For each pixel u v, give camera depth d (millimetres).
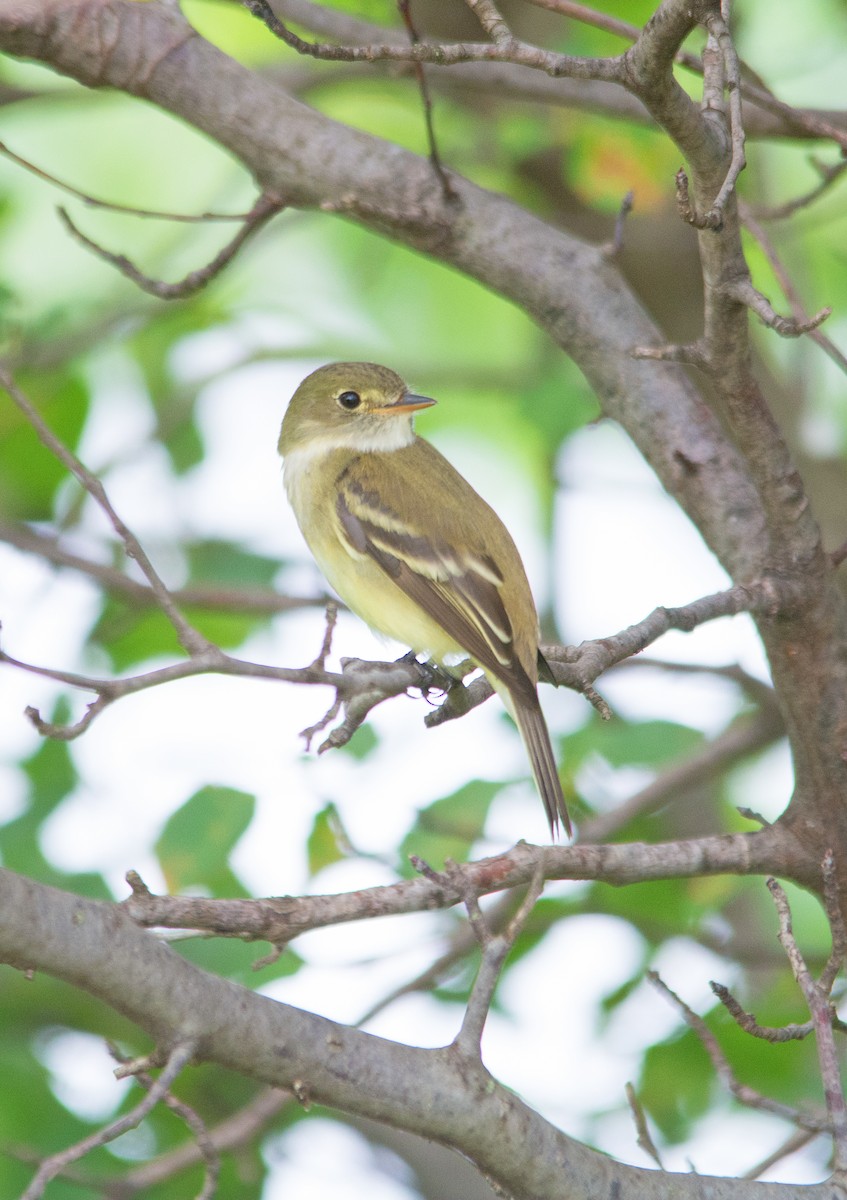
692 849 9094
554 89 12547
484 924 6688
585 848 8719
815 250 17922
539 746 9789
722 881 13250
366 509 11547
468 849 12297
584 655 8195
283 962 11258
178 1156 11156
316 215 18016
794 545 9008
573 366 16031
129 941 6125
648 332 10594
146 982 6109
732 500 10156
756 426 8562
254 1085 13055
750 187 16109
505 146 15375
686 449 10297
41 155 19297
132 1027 12789
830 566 9203
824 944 13578
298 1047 6332
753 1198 6770
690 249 15094
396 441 12391
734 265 7785
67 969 6020
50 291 18594
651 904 13195
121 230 19125
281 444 12859
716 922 13477
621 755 13328
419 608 11227
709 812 15289
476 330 19500
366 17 15469
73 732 6160
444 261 10805
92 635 14305
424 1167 13570
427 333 19516
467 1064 6547
